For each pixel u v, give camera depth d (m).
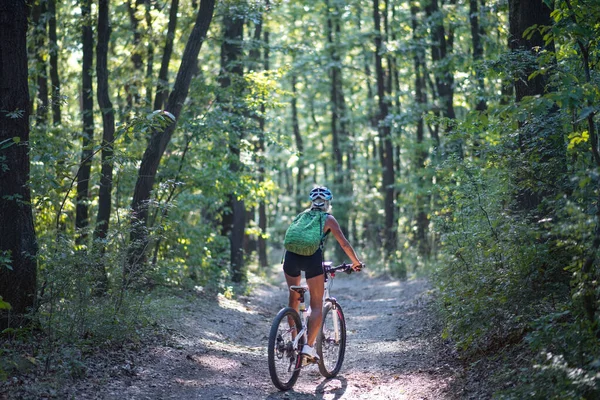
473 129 9.33
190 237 15.41
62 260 7.52
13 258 7.34
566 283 6.69
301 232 6.80
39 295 7.87
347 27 31.97
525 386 5.27
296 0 27.42
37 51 15.76
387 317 13.10
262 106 17.78
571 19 6.79
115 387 6.28
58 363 6.52
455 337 8.06
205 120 14.32
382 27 28.64
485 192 8.62
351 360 8.56
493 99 17.58
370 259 32.19
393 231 28.12
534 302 6.79
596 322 5.18
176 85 12.66
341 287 23.39
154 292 12.44
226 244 18.70
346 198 34.03
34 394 5.70
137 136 9.38
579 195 5.32
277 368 6.64
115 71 17.59
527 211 7.99
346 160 41.78
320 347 7.14
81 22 13.91
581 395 4.69
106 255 8.73
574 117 6.80
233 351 9.02
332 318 7.61
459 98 23.81
